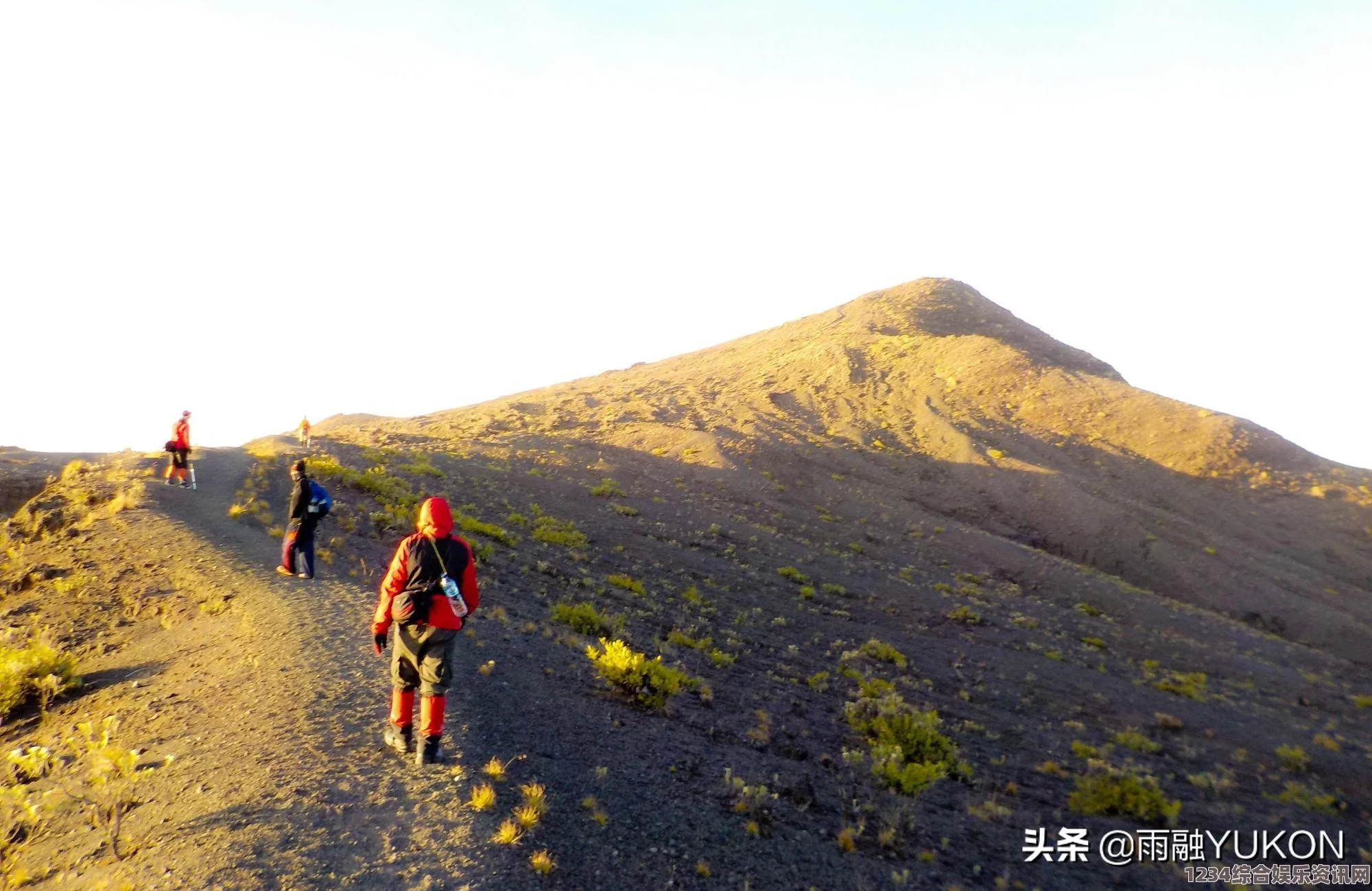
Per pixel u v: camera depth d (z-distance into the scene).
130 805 5.82
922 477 59.50
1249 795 13.98
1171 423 69.56
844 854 7.13
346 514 18.73
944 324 102.31
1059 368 83.19
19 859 5.35
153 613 11.27
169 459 23.89
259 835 5.05
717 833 6.66
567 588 18.62
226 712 7.36
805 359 90.69
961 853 8.20
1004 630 28.83
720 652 15.99
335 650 9.05
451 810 5.57
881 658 20.50
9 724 8.13
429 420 77.94
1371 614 45.25
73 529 15.52
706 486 50.22
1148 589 47.00
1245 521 57.12
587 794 6.59
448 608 6.11
